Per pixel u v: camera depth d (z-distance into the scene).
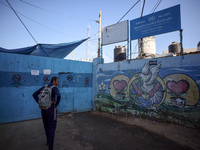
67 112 5.66
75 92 5.89
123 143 3.00
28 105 4.76
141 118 4.82
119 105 5.43
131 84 5.12
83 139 3.19
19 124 4.26
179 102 4.03
